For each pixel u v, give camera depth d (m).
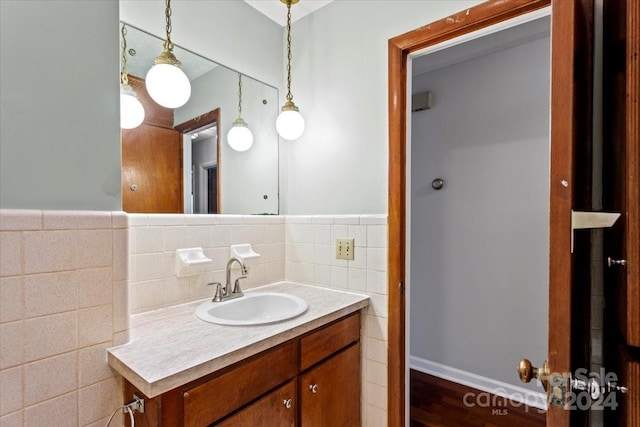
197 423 0.90
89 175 0.96
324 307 1.39
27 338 0.84
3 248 0.80
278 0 1.72
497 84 2.11
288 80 1.75
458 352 2.28
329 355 1.36
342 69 1.69
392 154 1.49
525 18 1.23
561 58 0.52
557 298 0.52
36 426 0.85
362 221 1.58
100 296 0.96
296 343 1.20
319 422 1.30
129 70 1.30
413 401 2.06
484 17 1.27
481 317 2.18
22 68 0.84
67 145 0.92
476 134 2.19
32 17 0.86
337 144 1.71
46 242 0.87
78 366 0.92
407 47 1.46
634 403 0.49
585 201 0.64
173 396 0.86
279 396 1.13
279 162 1.91
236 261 1.58
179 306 1.37
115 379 0.99
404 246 1.50
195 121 1.52
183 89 1.32
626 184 0.50
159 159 1.40
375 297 1.54
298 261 1.82
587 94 0.65
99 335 0.96
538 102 1.97
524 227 2.02
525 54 2.01
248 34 1.74
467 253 2.23
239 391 1.01
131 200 1.32
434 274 2.38
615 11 0.60
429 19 1.41
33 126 0.86
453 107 2.28
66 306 0.90
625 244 0.51
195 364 0.88
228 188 1.66
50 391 0.87
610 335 0.64
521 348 2.04
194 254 1.42
